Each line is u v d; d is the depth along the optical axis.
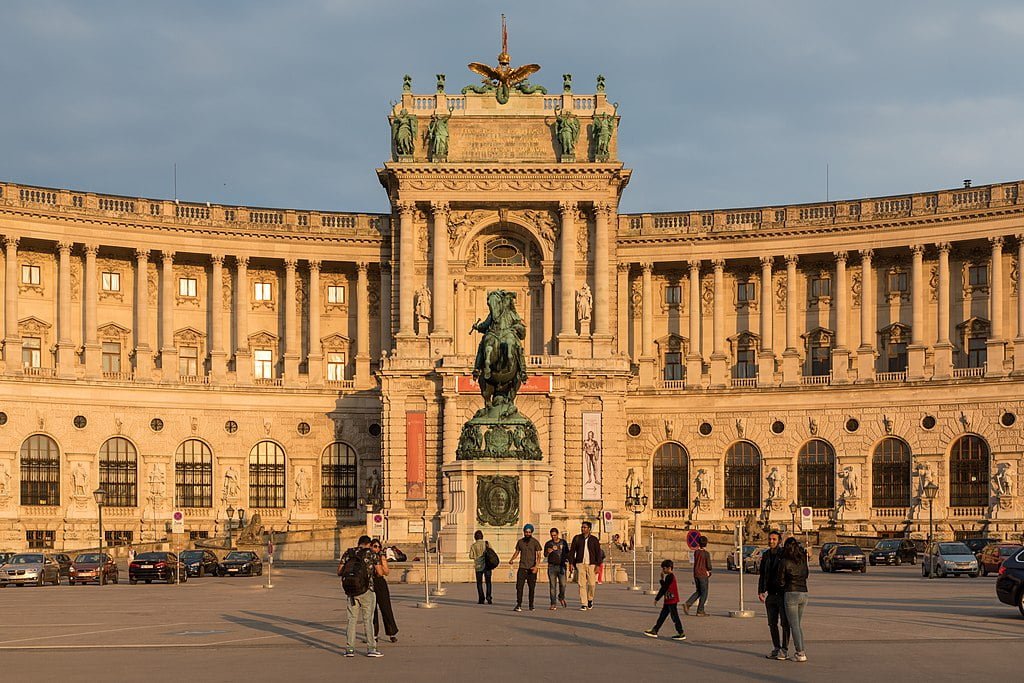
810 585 75.56
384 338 133.00
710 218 132.62
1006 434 117.56
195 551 97.00
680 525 129.00
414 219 126.88
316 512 130.50
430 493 120.75
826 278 131.62
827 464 125.56
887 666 36.44
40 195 123.38
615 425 121.31
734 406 128.88
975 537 116.75
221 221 130.25
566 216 126.44
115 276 129.25
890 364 128.25
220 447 128.50
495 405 71.69
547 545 53.94
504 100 128.12
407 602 57.72
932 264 126.38
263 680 33.66
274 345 134.38
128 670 35.62
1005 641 42.44
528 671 35.38
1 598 68.31
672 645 41.47
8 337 121.38
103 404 123.81
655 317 135.62
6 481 118.12
